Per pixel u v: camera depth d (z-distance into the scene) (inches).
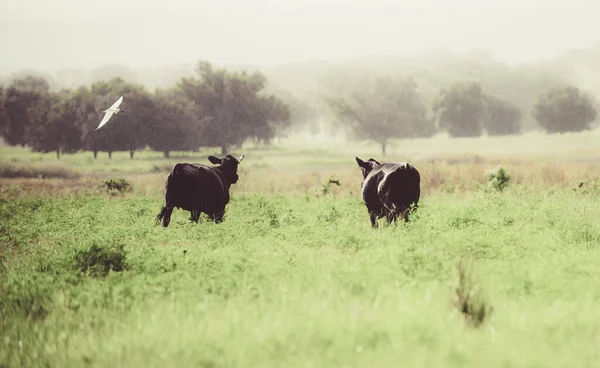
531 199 718.5
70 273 363.9
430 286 301.4
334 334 228.7
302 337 229.5
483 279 309.6
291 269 356.2
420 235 453.1
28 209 800.9
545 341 228.7
